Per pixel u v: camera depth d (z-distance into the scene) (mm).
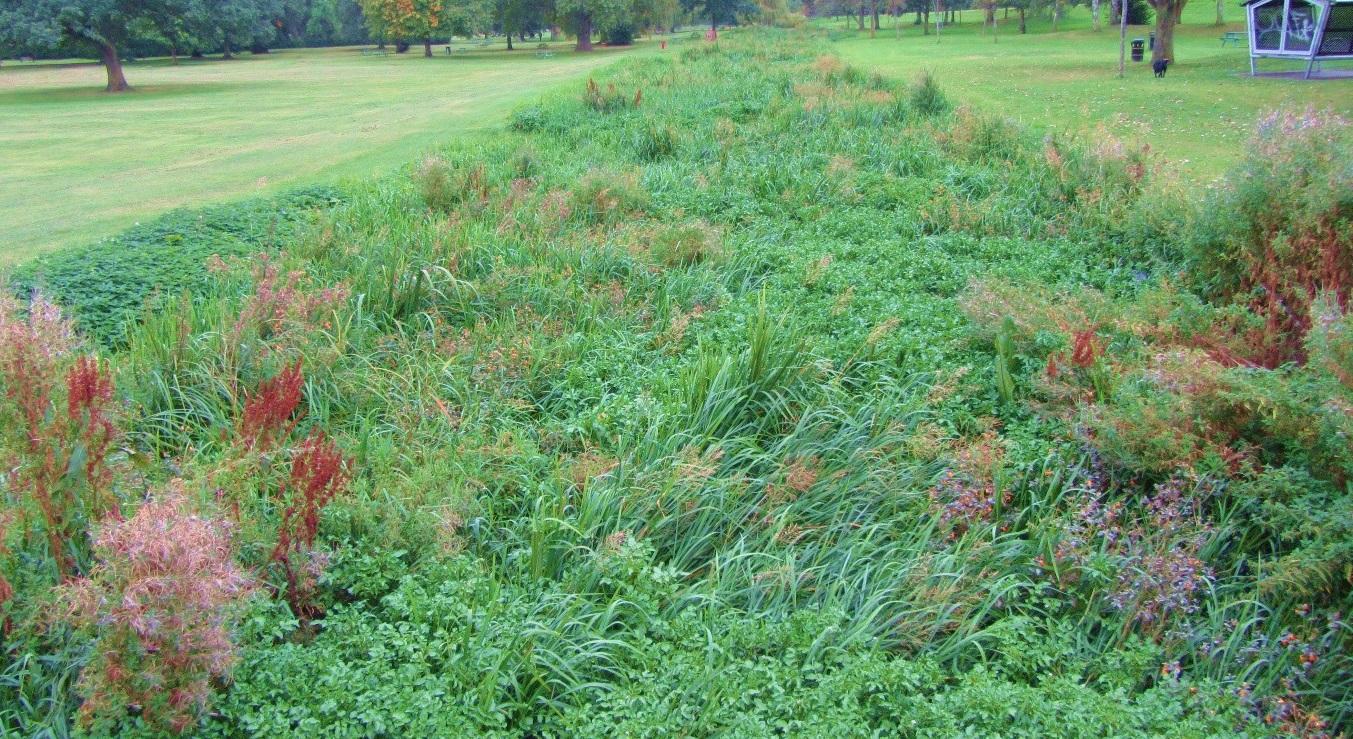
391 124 21109
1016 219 10367
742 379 6102
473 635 3967
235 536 4199
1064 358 6148
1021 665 4070
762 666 3887
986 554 4820
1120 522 5164
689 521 5047
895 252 9305
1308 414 5047
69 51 39688
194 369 6203
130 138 20469
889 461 5605
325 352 6320
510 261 8531
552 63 46438
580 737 3566
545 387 6578
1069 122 18234
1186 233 8086
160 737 3424
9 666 3697
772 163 12906
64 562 3924
